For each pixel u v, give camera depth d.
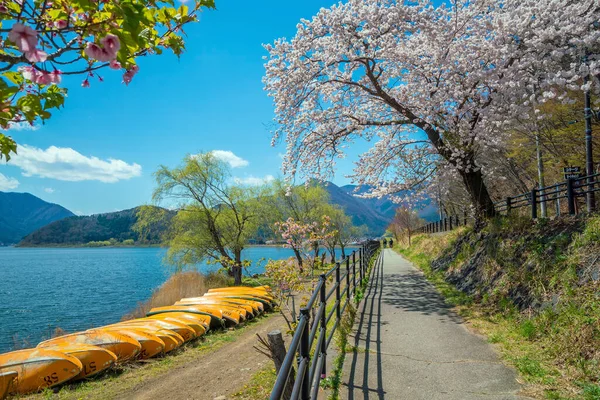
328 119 14.71
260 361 7.62
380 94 13.82
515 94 11.52
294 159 14.96
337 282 7.02
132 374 8.13
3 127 2.41
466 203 18.89
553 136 13.21
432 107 12.87
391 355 5.67
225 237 26.34
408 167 16.95
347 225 40.09
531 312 6.66
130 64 2.47
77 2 1.87
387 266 21.16
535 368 4.77
